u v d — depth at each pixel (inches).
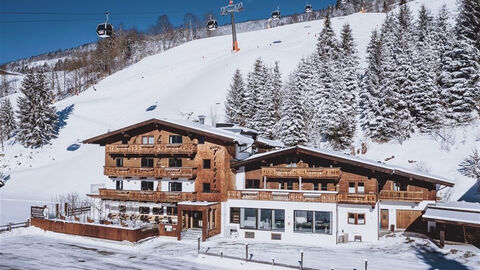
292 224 1370.6
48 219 1546.5
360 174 1397.6
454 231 1288.1
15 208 1924.2
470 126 2059.5
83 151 2972.4
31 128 3225.9
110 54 7165.4
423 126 2224.4
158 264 1113.4
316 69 2960.1
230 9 5216.5
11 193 2314.2
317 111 2593.5
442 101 2198.6
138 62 6491.1
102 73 6811.0
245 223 1448.1
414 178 1331.2
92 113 3816.4
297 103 2405.3
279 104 2733.8
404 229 1423.5
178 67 5113.2
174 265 1103.6
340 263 1066.1
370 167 1318.9
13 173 2758.4
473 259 1062.4
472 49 2112.5
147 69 5718.5
